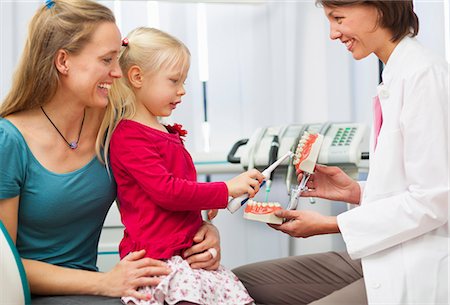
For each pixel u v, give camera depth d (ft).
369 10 4.96
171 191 4.83
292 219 5.33
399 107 4.83
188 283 4.71
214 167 7.97
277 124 9.08
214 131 9.09
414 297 4.64
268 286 6.19
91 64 4.75
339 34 5.09
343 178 5.86
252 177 5.16
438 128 4.65
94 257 5.48
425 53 4.94
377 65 8.95
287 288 6.16
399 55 4.98
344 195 5.90
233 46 9.05
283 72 9.04
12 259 4.41
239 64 9.07
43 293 4.96
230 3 8.21
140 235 5.01
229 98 9.09
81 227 5.21
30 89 4.84
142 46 5.19
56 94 4.90
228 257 9.37
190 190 4.86
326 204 8.35
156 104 5.22
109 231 7.42
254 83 9.07
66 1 4.79
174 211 5.05
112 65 4.87
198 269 4.98
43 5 4.86
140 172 4.91
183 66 5.26
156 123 5.33
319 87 9.06
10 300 4.36
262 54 9.03
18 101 4.91
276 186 9.31
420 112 4.67
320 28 8.99
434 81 4.71
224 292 4.94
